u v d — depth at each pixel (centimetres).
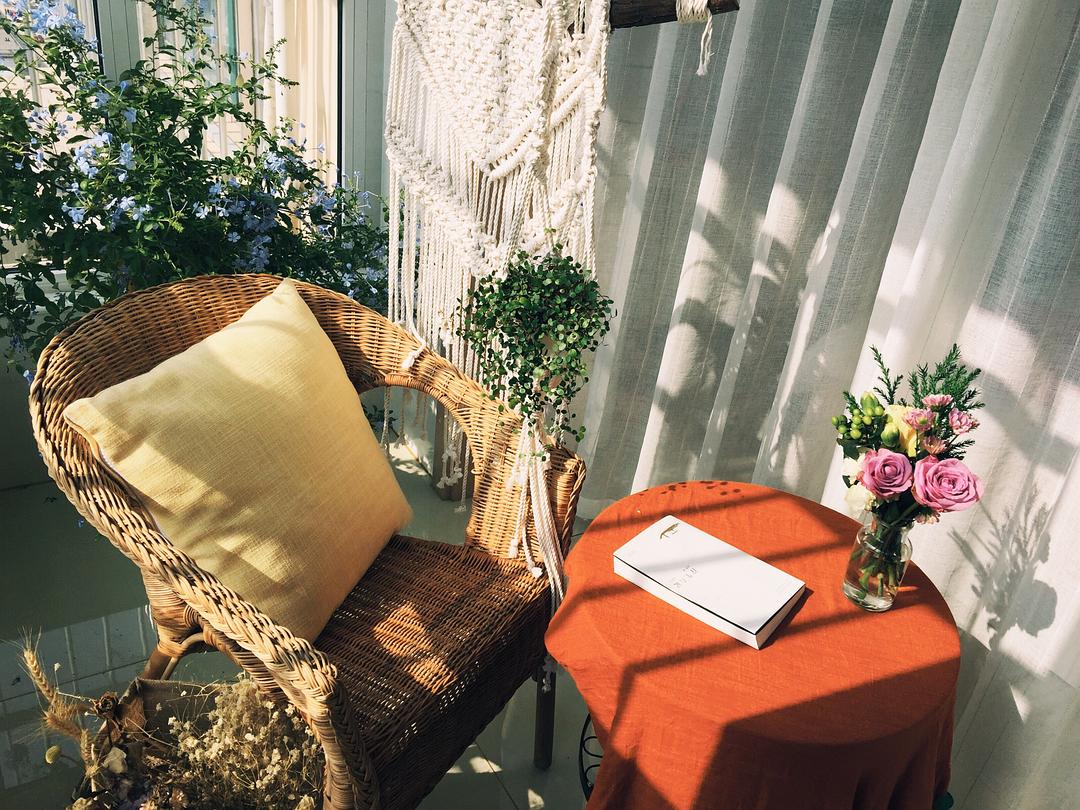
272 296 150
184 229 182
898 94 148
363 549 140
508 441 150
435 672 129
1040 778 140
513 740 175
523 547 151
